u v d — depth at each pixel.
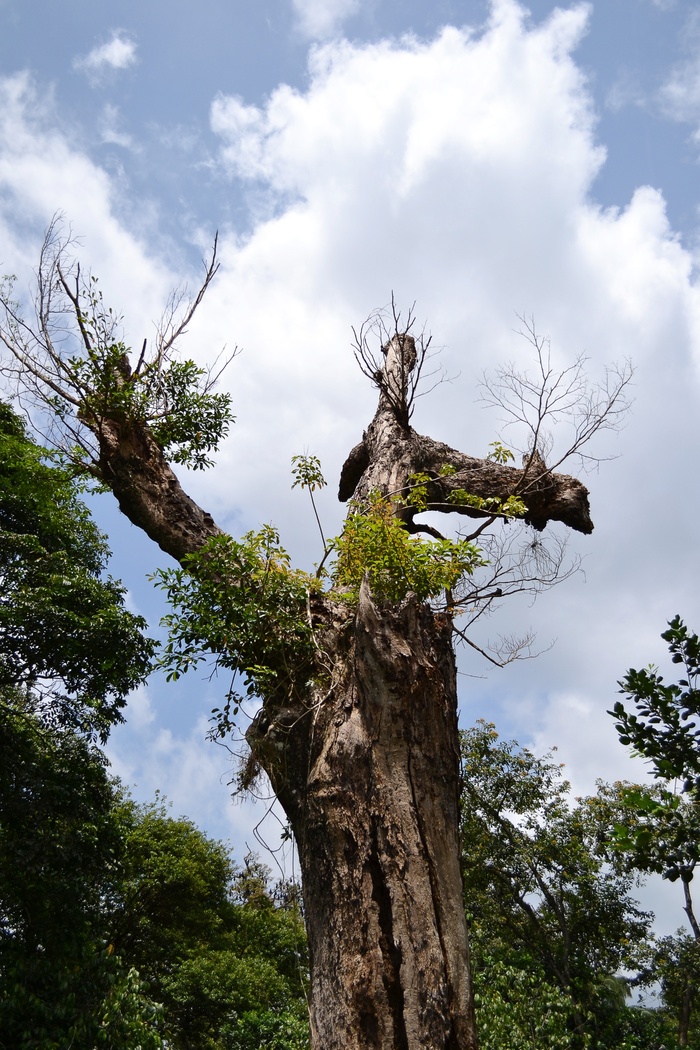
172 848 23.94
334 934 5.88
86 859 12.55
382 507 7.94
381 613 6.81
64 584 13.30
